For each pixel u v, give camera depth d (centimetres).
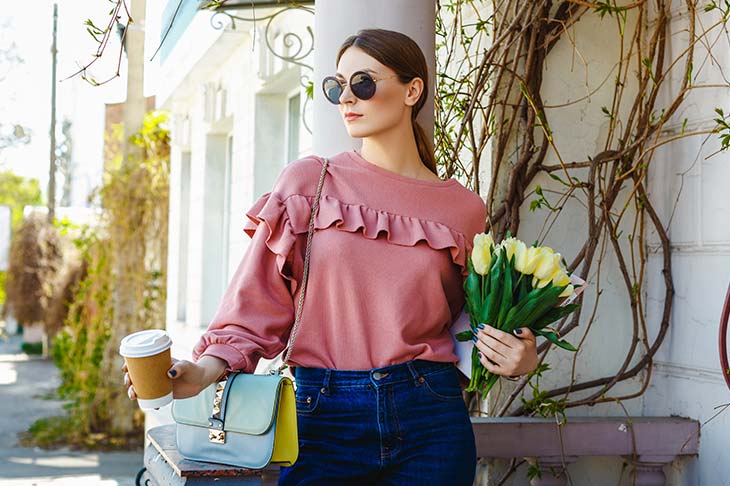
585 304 329
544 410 309
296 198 204
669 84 323
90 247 1073
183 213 890
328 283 201
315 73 264
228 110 698
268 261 202
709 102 305
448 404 206
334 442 202
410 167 218
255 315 197
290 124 606
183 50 758
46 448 939
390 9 258
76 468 825
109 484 750
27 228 1962
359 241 202
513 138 321
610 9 310
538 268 201
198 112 789
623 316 331
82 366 1030
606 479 321
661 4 320
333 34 259
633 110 322
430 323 207
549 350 326
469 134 335
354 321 202
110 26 263
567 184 315
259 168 604
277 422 190
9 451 920
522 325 204
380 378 200
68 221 1150
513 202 317
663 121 312
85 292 1062
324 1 261
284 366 205
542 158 321
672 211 320
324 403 202
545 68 326
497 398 319
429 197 213
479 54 337
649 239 331
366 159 216
